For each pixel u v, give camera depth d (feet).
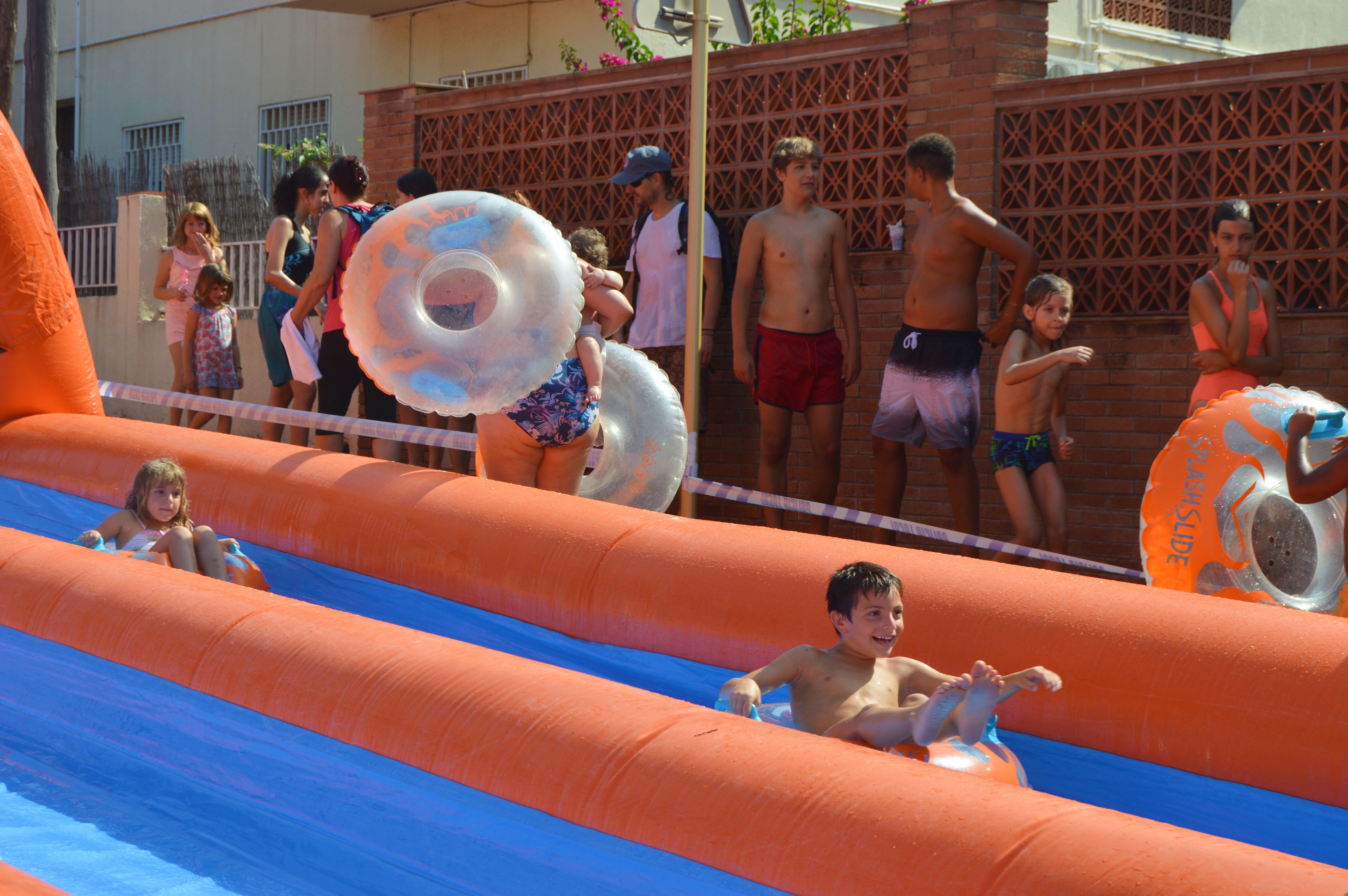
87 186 50.55
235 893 9.35
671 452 19.95
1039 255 24.86
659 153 25.96
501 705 10.81
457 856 9.85
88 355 26.71
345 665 11.93
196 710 12.37
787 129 27.81
